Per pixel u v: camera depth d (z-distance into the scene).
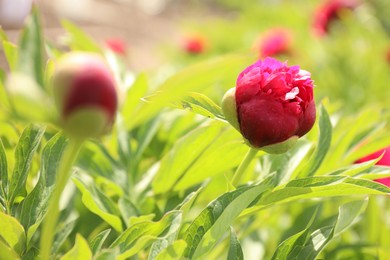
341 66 1.69
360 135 0.76
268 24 2.40
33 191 0.59
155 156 0.80
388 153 0.83
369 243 0.74
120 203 0.66
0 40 0.72
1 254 0.51
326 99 0.72
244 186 0.62
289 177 0.66
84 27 3.24
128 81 0.83
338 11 1.76
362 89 1.63
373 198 0.78
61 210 0.70
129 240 0.57
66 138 0.60
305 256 0.60
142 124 0.77
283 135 0.57
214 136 0.65
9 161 0.66
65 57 0.45
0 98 0.62
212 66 0.48
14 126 0.70
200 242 0.56
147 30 3.64
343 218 0.60
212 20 2.63
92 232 0.71
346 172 0.62
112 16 3.61
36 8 0.72
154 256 0.57
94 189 0.64
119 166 0.74
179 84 0.48
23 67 0.69
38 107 0.44
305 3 2.66
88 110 0.45
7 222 0.55
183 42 2.01
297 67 0.59
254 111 0.57
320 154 0.66
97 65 0.45
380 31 2.05
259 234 0.79
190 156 0.66
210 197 0.74
